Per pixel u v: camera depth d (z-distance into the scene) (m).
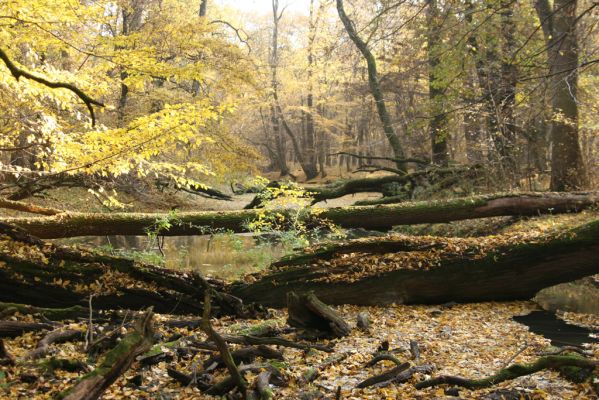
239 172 17.53
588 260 9.09
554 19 14.23
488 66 15.40
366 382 5.16
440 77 16.84
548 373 5.57
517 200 12.51
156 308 7.74
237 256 13.20
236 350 5.59
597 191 12.88
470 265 9.12
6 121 9.52
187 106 7.74
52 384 4.62
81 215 10.26
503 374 5.04
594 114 15.00
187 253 13.98
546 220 12.60
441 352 6.51
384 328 7.69
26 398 4.32
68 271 7.48
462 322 8.16
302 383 5.17
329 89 39.72
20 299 7.23
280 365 5.59
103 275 7.60
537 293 10.41
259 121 46.97
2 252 7.21
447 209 12.27
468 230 14.19
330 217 12.03
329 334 6.95
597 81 15.29
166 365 5.45
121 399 4.58
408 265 9.10
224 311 7.91
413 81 24.25
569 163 14.77
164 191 17.52
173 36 15.05
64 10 8.33
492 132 16.11
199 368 5.34
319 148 43.69
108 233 10.48
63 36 9.45
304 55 40.66
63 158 8.90
